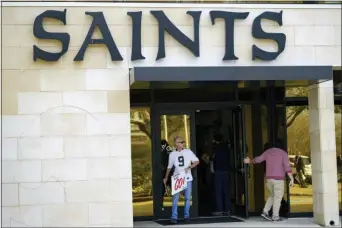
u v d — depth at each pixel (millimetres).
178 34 10938
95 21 10672
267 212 12164
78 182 10523
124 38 10820
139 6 10891
